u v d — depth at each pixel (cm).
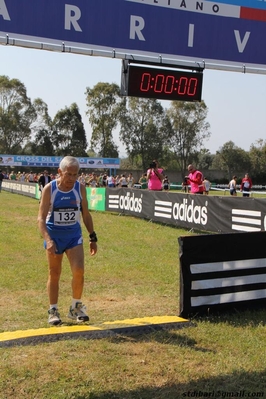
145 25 827
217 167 7088
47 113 6656
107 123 6147
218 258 472
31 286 591
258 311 489
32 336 391
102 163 5066
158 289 584
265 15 913
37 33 761
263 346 388
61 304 511
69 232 429
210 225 1043
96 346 377
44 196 418
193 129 6244
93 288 587
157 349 375
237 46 901
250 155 6612
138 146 6212
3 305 504
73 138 6669
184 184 3350
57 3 768
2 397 292
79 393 299
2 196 2694
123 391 302
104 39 803
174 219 1192
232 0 885
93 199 1731
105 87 6062
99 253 841
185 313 459
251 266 489
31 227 1214
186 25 857
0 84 6309
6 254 820
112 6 802
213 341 398
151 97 850
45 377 320
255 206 908
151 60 839
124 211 1503
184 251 456
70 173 408
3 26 740
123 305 513
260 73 923
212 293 470
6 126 6425
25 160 5147
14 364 339
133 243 954
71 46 784
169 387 310
